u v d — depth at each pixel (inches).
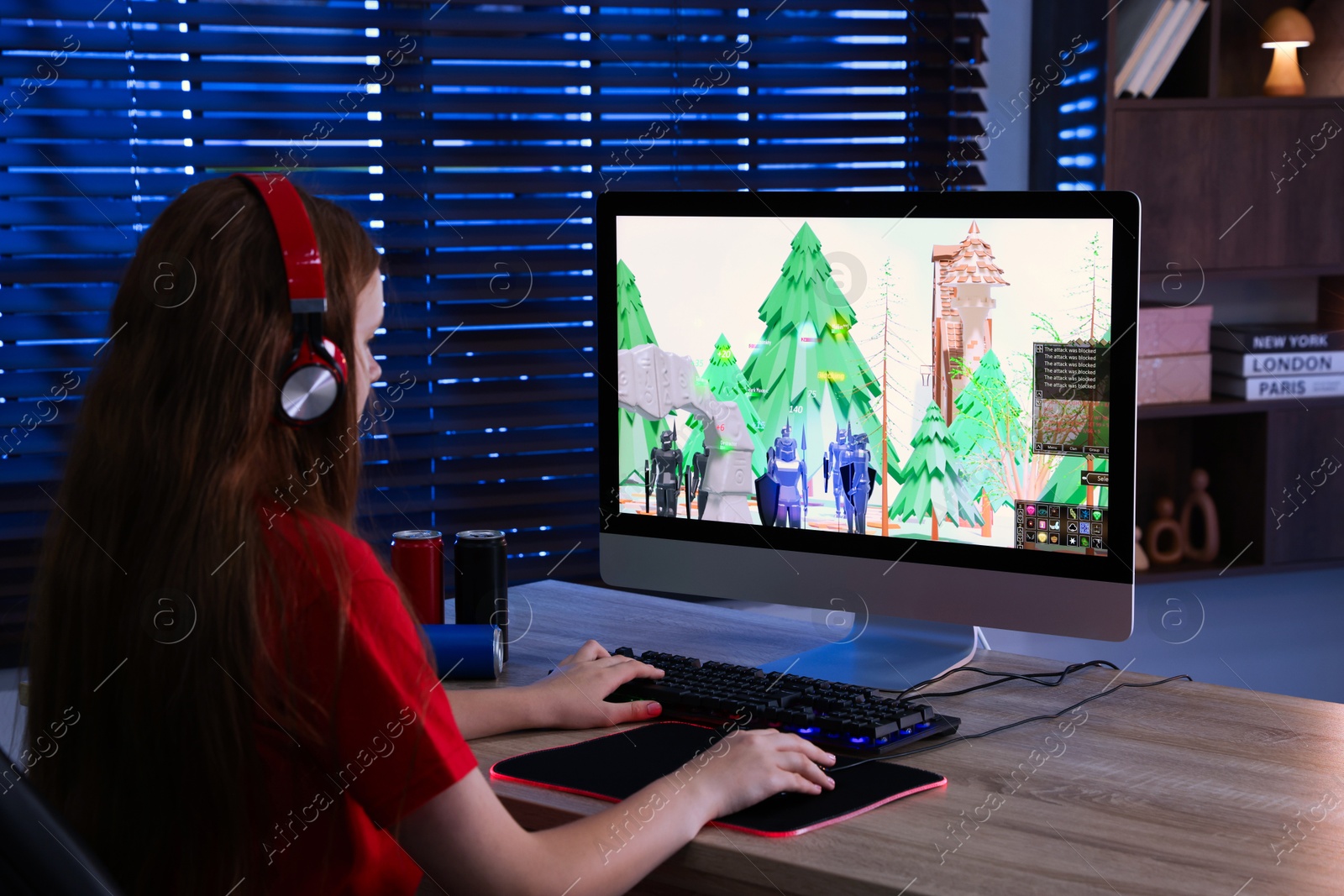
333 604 31.4
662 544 57.1
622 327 57.0
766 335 53.4
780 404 53.4
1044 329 47.1
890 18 89.4
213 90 77.8
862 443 51.6
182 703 30.6
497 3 82.8
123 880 31.9
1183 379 93.2
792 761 38.7
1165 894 31.5
